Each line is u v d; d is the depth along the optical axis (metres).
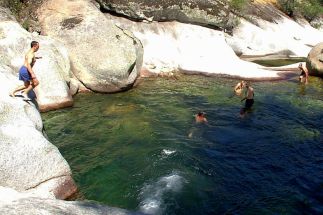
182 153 11.36
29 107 10.41
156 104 15.41
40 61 14.25
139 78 18.34
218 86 18.06
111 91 16.30
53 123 13.16
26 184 8.50
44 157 8.88
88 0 19.50
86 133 12.54
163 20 21.52
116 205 8.88
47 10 17.44
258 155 11.65
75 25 16.70
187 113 14.66
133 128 13.01
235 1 25.91
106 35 16.70
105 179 9.93
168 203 8.97
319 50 21.12
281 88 18.47
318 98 17.22
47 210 6.13
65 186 9.03
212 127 13.52
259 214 8.78
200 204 9.02
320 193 9.74
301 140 12.78
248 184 10.02
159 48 20.36
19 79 10.67
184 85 17.92
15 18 16.56
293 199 9.42
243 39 25.22
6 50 14.06
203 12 22.08
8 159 8.41
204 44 21.62
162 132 12.84
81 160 10.89
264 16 28.23
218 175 10.36
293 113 15.24
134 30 20.48
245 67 20.70
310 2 36.59
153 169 10.41
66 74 15.36
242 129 13.51
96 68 16.02
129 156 11.11
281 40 26.42
